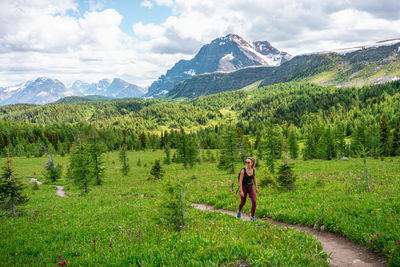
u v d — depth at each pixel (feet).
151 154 361.92
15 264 20.39
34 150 401.29
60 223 41.68
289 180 49.57
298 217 29.09
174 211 27.89
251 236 21.81
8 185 52.49
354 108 599.98
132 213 46.03
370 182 44.42
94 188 114.62
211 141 411.75
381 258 17.08
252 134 590.14
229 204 43.75
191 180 97.35
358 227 22.25
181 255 17.70
